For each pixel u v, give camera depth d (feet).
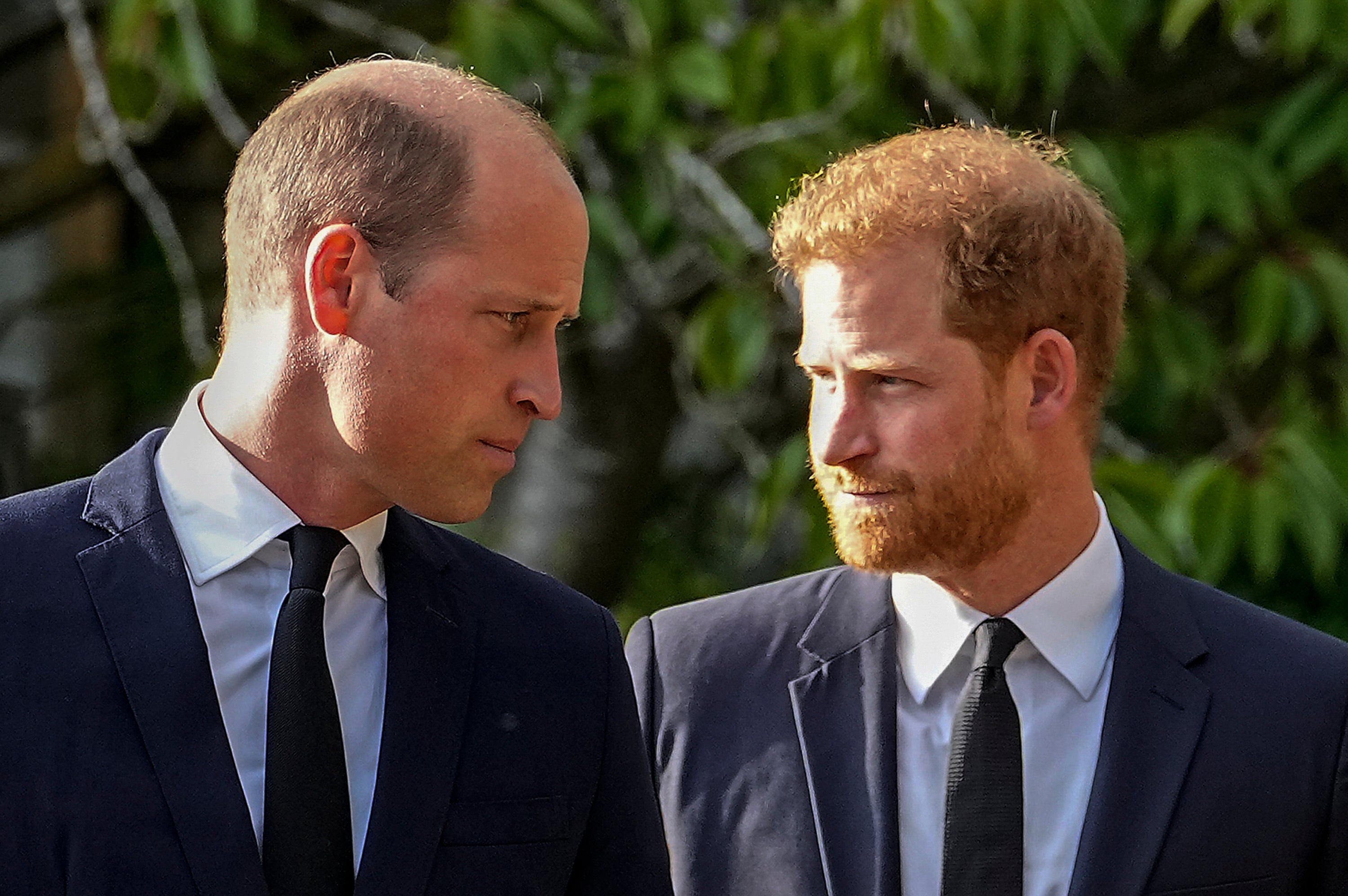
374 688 20.25
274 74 47.85
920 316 21.03
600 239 40.01
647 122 39.37
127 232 63.67
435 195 18.79
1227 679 22.39
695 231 42.80
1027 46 40.96
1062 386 21.84
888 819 22.04
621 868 21.29
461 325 18.86
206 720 18.71
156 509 19.66
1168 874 21.30
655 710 24.12
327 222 18.97
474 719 20.43
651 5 39.78
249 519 19.65
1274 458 39.14
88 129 49.42
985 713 21.86
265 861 18.52
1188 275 45.01
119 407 59.82
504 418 19.35
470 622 20.92
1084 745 22.40
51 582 18.97
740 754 23.29
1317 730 21.98
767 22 44.91
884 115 42.98
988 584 22.36
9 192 50.34
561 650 21.35
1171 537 37.50
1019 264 21.26
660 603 60.13
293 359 19.34
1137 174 40.37
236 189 19.84
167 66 39.99
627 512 54.08
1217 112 44.75
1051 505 22.29
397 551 20.72
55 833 17.99
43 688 18.39
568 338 49.21
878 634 23.31
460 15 39.37
